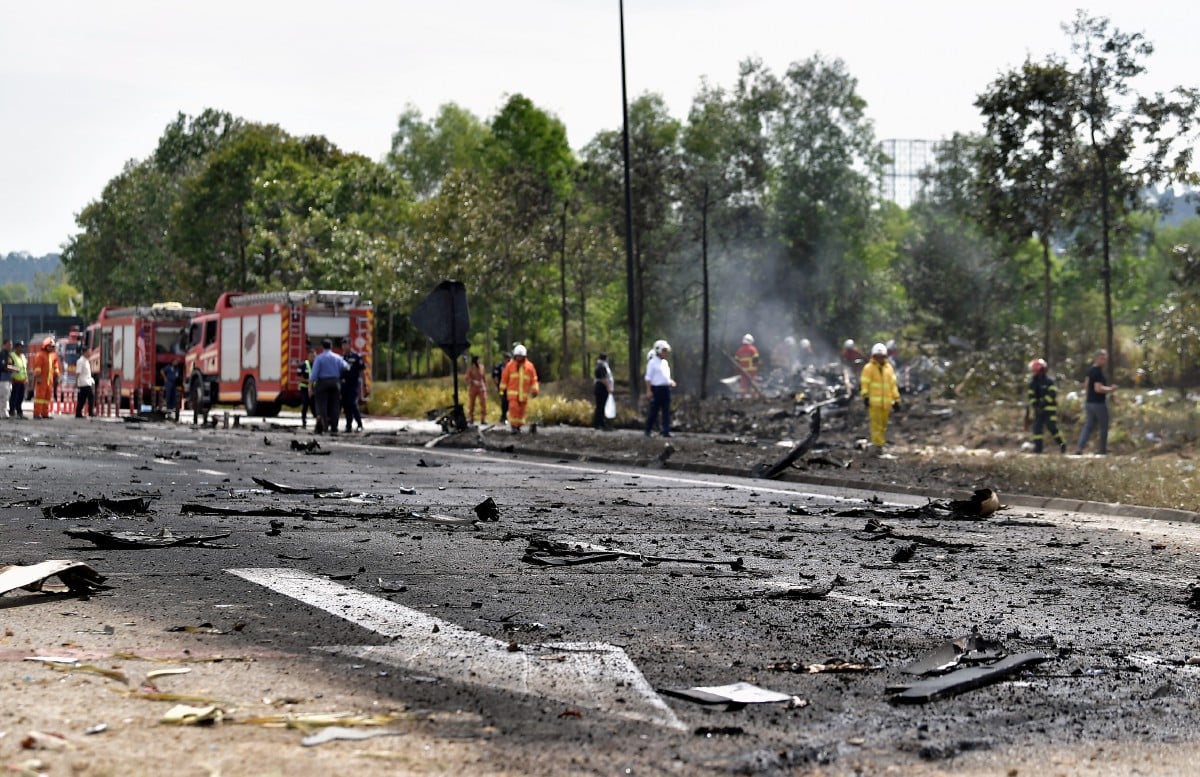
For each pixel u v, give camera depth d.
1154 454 36.03
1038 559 14.11
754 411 53.44
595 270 81.38
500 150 117.00
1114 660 8.50
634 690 7.22
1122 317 90.75
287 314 55.28
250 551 13.19
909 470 26.59
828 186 100.69
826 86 101.50
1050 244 54.69
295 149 118.19
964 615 10.20
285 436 40.34
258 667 7.56
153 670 7.39
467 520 16.44
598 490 22.23
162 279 130.12
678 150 97.06
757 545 14.74
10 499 18.70
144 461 27.58
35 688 6.86
